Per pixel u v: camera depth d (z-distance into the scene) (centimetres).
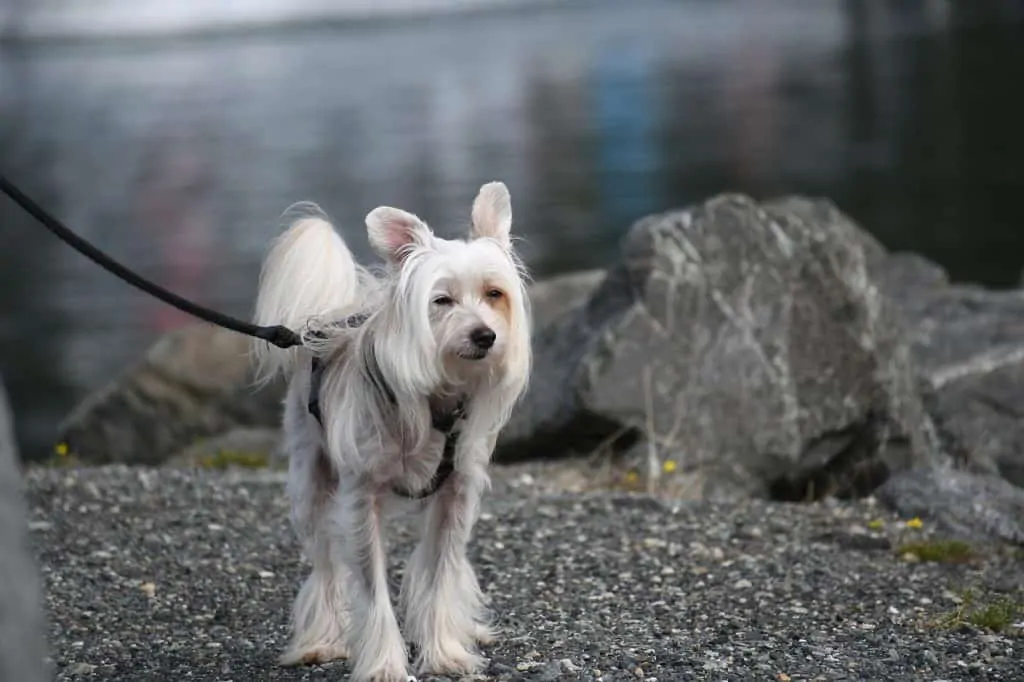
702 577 808
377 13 14950
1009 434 1152
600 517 934
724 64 6869
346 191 3797
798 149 4078
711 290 1120
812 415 1101
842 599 768
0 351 2378
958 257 2675
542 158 4238
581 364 1091
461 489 634
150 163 4619
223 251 3111
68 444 1402
